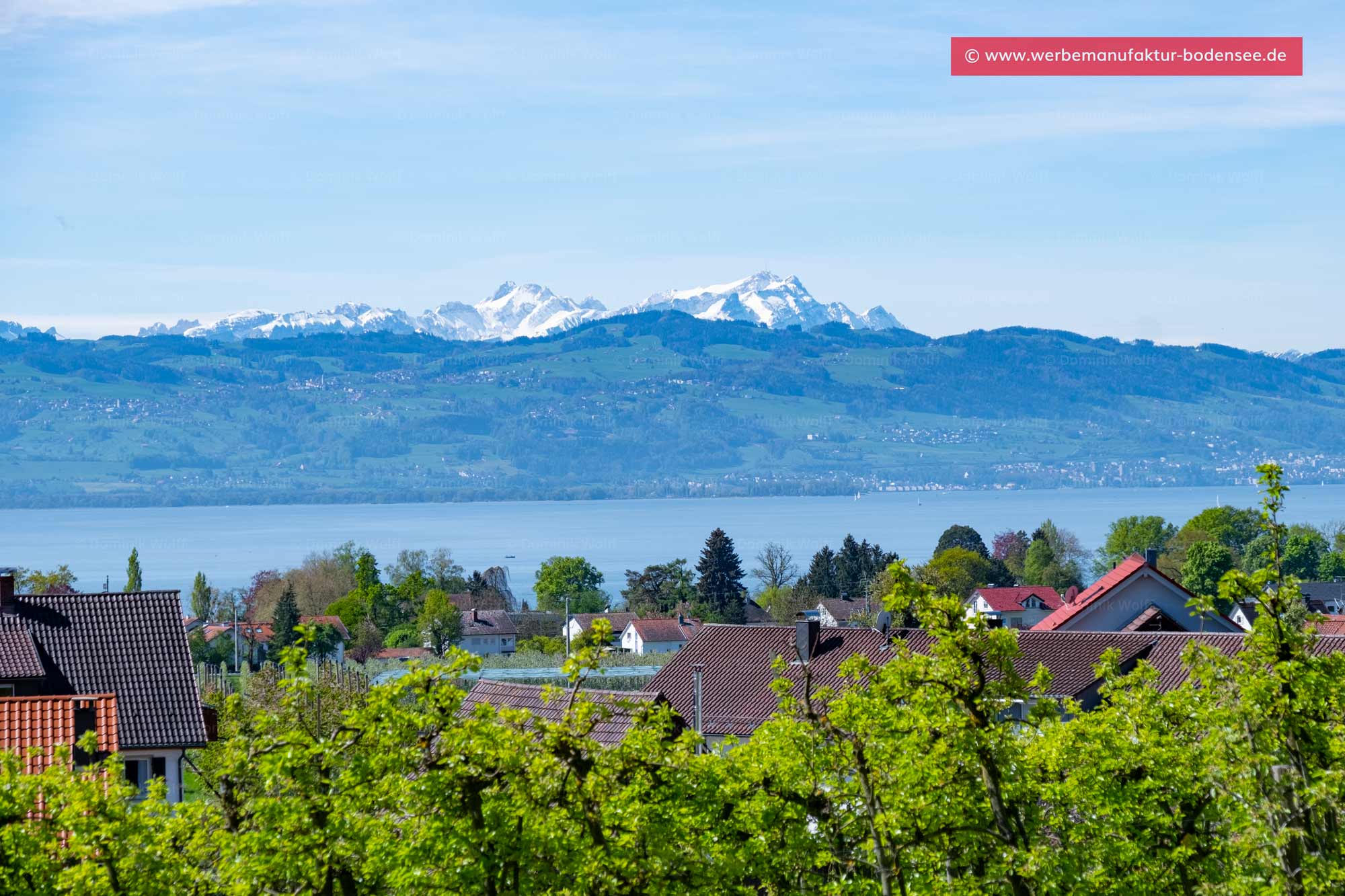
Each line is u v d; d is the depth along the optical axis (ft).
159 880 170.50
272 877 169.58
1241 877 179.73
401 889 173.99
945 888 197.47
